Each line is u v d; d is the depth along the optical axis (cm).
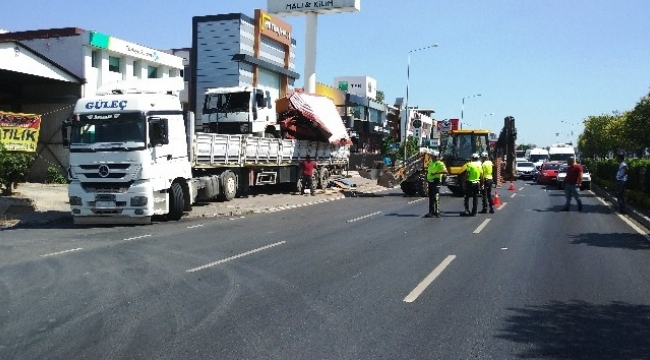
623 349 562
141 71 2984
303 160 2728
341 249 1153
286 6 4112
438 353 546
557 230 1483
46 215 1688
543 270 950
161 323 634
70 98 2636
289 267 959
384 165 3108
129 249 1138
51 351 541
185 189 1764
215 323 635
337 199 2578
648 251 1150
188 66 4016
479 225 1575
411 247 1185
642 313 692
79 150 1520
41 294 766
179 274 896
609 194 2755
